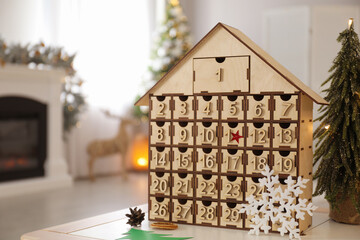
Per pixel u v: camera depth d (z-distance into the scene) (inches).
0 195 168.4
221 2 257.6
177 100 56.2
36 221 130.1
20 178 180.4
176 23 239.0
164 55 235.6
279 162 51.1
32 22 201.0
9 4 193.8
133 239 50.3
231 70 53.3
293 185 50.0
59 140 194.1
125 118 215.6
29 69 179.5
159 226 54.4
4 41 182.5
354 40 58.0
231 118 53.4
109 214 62.2
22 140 182.1
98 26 223.9
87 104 205.5
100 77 225.5
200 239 50.0
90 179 212.2
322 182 58.4
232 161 53.4
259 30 244.8
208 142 54.6
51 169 190.1
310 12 202.5
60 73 191.5
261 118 52.0
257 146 52.1
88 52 219.8
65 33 210.7
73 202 157.5
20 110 179.9
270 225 52.0
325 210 64.7
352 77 56.9
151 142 57.7
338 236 51.8
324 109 61.0
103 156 211.3
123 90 235.8
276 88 51.3
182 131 55.9
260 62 52.0
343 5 205.8
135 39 241.8
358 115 56.3
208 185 54.6
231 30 54.3
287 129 50.7
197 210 55.4
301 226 52.1
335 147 57.5
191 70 55.4
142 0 245.4
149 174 57.9
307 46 203.8
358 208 54.9
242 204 51.8
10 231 119.3
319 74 203.8
